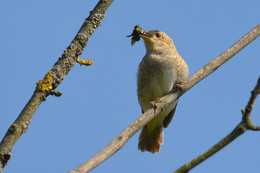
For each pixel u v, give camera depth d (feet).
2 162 19.77
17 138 20.58
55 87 22.97
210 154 17.19
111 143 21.88
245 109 18.04
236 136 17.49
